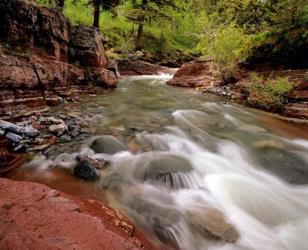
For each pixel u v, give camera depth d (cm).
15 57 706
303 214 437
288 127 846
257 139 730
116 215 306
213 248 338
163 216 376
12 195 270
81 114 807
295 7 1158
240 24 1803
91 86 1136
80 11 2181
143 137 668
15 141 532
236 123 870
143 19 2567
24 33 760
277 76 1119
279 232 389
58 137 605
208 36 1533
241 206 436
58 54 934
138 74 2122
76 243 214
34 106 762
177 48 3064
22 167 468
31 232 217
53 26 881
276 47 1172
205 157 598
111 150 556
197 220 377
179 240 339
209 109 1038
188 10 3659
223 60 1389
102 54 1243
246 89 1173
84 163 464
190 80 1631
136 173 482
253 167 593
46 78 830
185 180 477
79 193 409
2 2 684
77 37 1116
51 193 289
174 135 708
